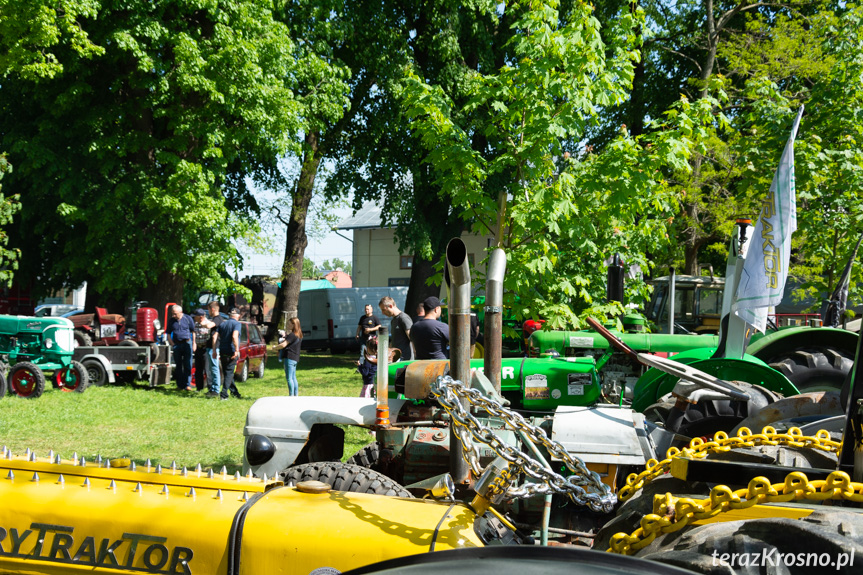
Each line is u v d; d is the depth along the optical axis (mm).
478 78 9078
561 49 8680
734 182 17734
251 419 4906
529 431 2449
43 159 16594
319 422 4781
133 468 2820
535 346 8914
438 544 2367
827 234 10648
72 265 17906
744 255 6520
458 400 2432
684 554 1767
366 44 21750
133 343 15469
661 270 18781
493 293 2982
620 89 9023
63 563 2621
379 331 3451
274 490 2752
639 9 9109
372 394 11352
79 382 13797
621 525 2510
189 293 21016
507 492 2496
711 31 21828
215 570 2516
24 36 15039
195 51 15945
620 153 8773
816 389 6504
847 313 10383
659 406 5430
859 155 10492
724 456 2883
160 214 16906
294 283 25656
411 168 22500
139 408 11922
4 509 2701
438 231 23562
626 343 8633
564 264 9727
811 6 20391
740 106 16844
